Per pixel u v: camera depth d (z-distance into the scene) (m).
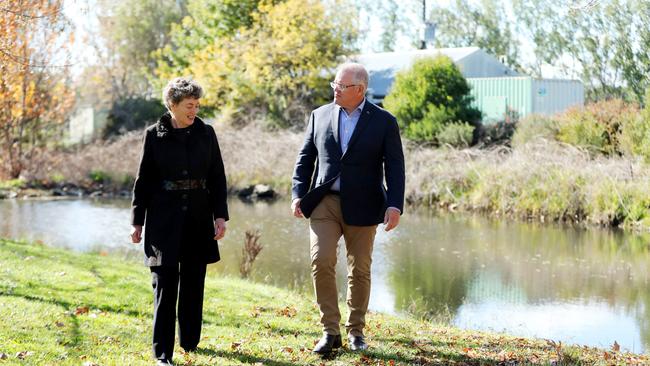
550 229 17.72
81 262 10.21
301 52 31.05
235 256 13.59
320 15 31.84
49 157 27.14
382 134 5.69
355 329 5.91
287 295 9.01
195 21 38.22
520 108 29.27
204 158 5.30
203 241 5.37
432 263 13.33
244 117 30.28
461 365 5.69
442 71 27.30
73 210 21.12
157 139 5.26
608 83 41.84
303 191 5.86
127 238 16.09
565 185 19.38
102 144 30.41
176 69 37.62
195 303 5.51
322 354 5.69
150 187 5.32
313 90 32.09
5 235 16.12
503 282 11.76
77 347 5.65
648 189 18.25
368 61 39.31
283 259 13.36
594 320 9.52
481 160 22.34
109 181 26.97
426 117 26.56
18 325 6.16
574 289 11.32
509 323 9.26
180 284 5.51
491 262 13.43
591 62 42.81
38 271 9.07
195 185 5.29
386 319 7.99
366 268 5.83
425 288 11.30
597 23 41.75
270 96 31.59
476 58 36.12
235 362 5.35
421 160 23.16
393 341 6.49
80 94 36.91
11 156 26.25
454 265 13.16
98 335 6.10
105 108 37.84
